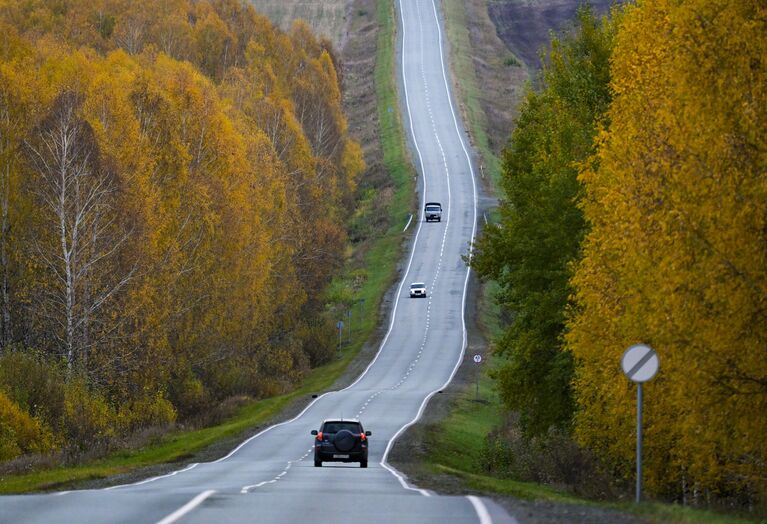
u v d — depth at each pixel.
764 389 76.31
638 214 80.62
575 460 136.00
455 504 66.31
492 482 111.69
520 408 148.75
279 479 104.94
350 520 55.84
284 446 182.50
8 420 166.62
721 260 73.44
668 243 76.25
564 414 141.00
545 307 134.75
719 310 74.19
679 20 77.44
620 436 100.12
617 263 89.38
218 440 193.62
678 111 78.31
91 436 180.38
